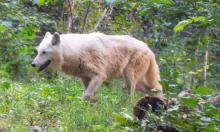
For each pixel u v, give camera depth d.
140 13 12.97
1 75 14.33
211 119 7.18
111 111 10.47
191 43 12.76
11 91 11.38
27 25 15.77
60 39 12.35
